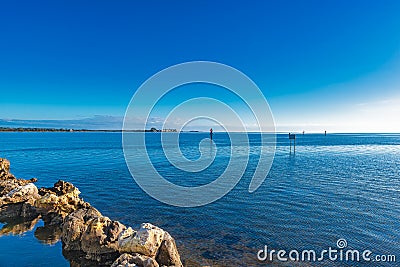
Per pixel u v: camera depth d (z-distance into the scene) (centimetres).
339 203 2823
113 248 1628
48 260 1617
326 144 13825
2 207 2314
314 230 2127
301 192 3331
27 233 1997
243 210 2642
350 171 4959
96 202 2966
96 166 5741
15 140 16888
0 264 1563
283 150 9806
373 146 12319
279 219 2370
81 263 1598
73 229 1745
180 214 2555
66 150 9656
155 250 1508
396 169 5191
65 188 2728
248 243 1917
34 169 5331
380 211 2548
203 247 1856
